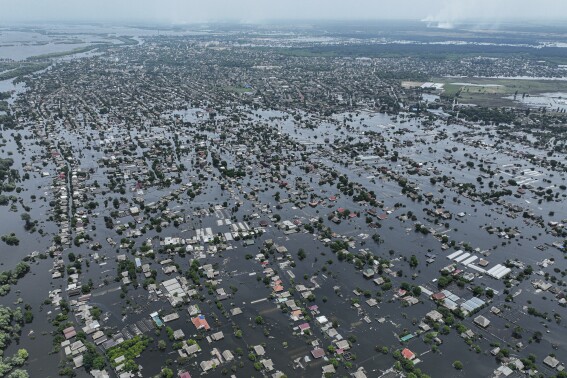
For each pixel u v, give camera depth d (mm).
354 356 159125
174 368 153500
